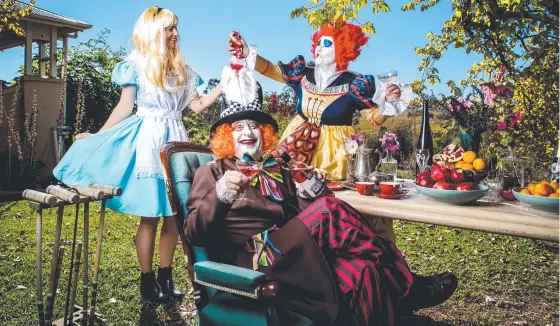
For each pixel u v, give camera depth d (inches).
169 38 136.2
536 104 170.4
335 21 155.3
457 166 118.1
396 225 237.1
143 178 129.6
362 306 87.4
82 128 402.3
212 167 101.2
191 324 123.0
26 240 195.2
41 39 372.8
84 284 102.6
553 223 88.3
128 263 167.3
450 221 96.7
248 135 104.8
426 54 204.8
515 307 140.8
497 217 93.2
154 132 133.0
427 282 100.4
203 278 87.9
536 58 151.3
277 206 101.8
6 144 358.3
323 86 153.7
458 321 130.1
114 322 122.0
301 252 90.9
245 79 114.9
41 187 343.0
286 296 89.2
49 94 371.2
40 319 92.3
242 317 87.7
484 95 125.0
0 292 137.7
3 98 373.4
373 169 141.0
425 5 197.9
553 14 145.7
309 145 147.9
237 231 99.3
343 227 93.6
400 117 296.2
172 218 132.7
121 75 135.2
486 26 165.2
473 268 174.4
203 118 372.2
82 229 218.1
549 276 167.6
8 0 323.0
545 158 163.0
